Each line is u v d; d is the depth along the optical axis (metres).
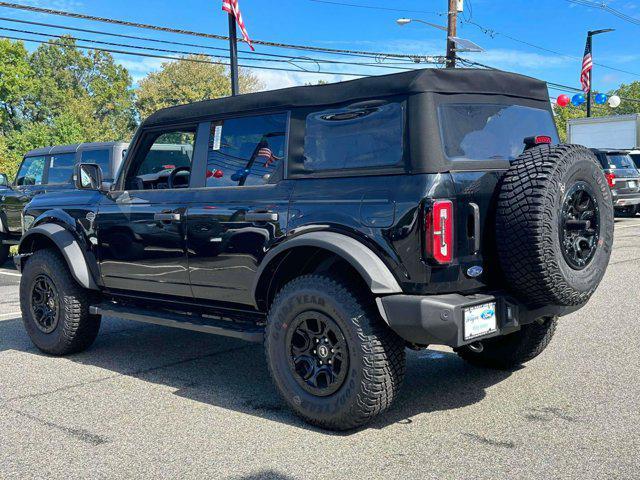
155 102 70.25
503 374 5.06
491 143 4.14
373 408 3.80
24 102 69.25
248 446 3.77
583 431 3.87
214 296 4.75
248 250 4.40
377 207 3.79
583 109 69.00
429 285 3.68
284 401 4.17
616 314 7.07
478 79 4.13
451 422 4.08
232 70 20.53
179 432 4.00
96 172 5.52
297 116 4.35
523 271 3.72
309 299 3.96
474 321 3.72
